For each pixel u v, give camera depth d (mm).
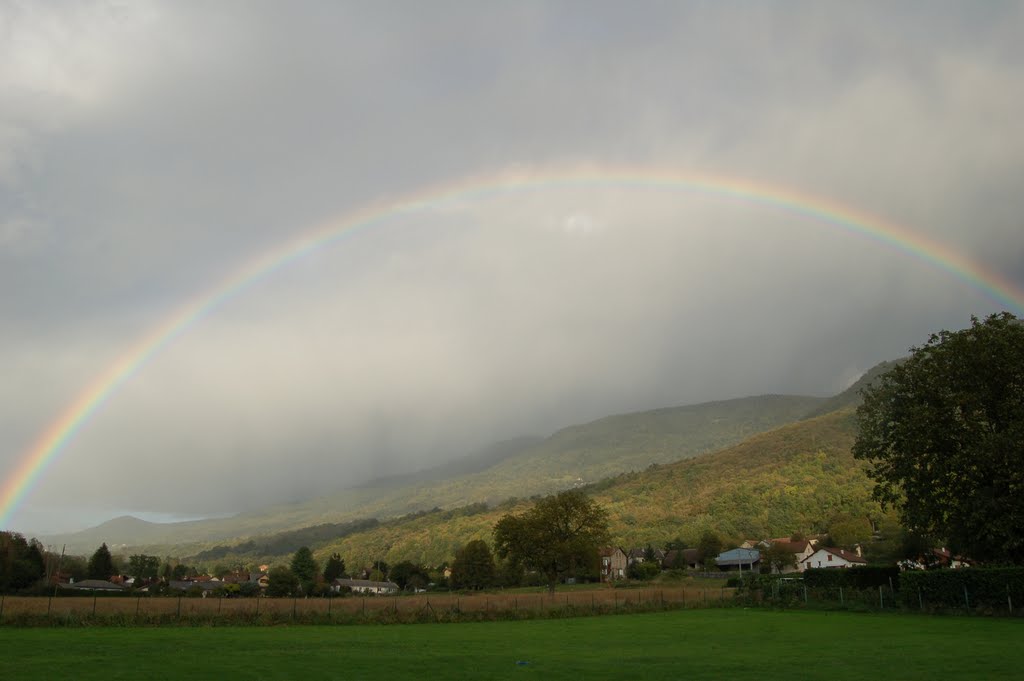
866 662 24844
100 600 65250
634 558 174625
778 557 137000
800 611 58531
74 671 23188
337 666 25219
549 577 111375
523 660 27234
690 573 148375
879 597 54844
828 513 182375
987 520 47719
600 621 52844
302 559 173875
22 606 53000
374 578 196000
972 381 50656
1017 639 31391
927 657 25672
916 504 53406
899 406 54875
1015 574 45875
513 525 111750
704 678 21875
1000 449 46469
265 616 49281
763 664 25094
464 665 25656
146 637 36562
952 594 48844
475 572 150375
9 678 21453
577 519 112125
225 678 21969
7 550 109750
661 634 40188
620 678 22156
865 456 58500
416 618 52938
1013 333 49969
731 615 56438
